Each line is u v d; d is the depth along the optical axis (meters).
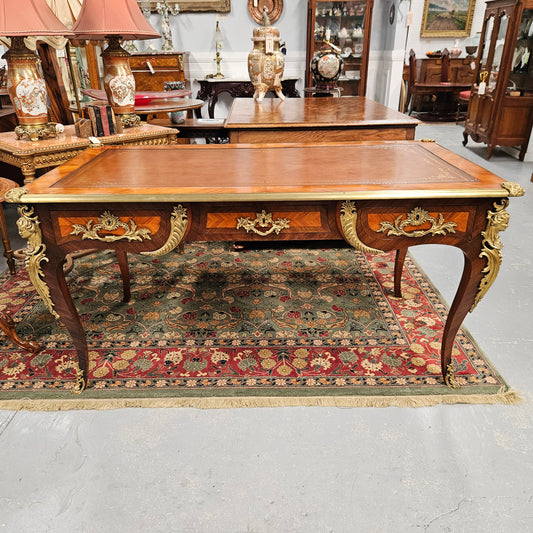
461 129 7.42
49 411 1.69
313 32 6.37
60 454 1.51
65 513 1.32
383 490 1.38
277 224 1.53
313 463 1.47
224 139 4.15
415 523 1.28
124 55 2.80
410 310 2.34
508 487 1.38
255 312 2.32
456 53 7.99
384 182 1.53
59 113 3.83
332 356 1.98
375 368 1.90
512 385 1.80
